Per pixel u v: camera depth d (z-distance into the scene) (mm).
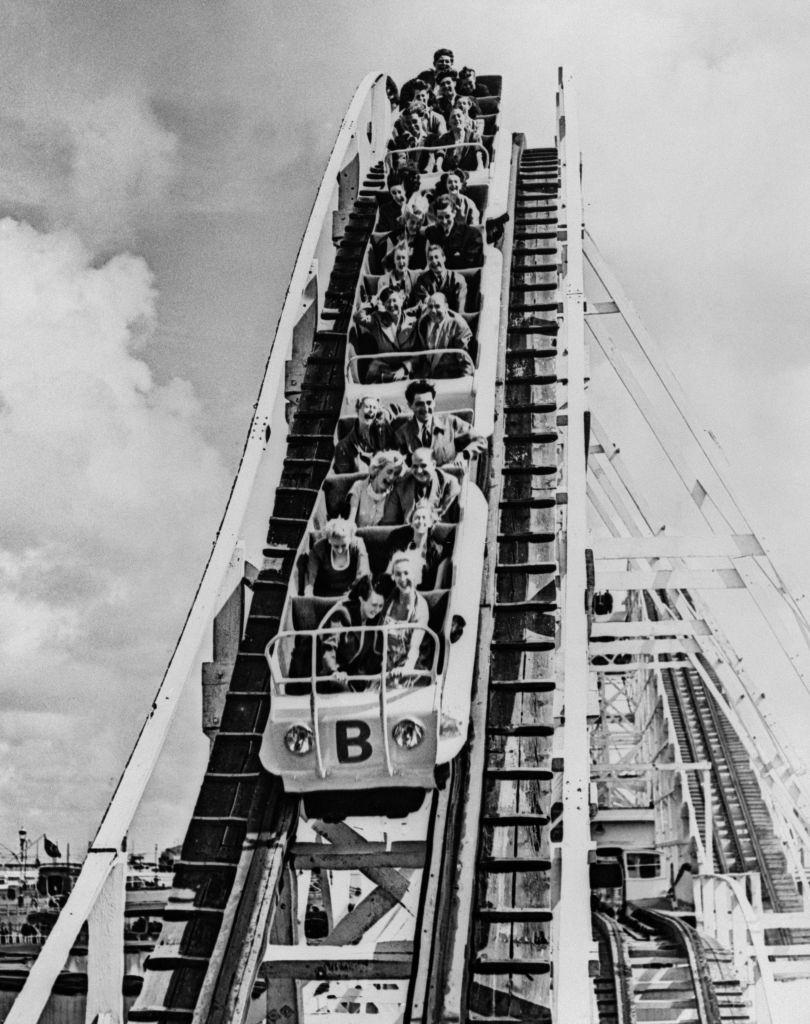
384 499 18266
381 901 18062
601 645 28219
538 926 14133
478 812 15109
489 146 29312
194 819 16250
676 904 38500
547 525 19484
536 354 23094
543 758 16016
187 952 14680
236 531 18297
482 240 24438
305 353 23938
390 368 21656
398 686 15320
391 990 20375
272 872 15031
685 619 29266
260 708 17594
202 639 16766
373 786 15148
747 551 24453
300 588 17297
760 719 28531
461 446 19281
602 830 48219
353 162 29078
